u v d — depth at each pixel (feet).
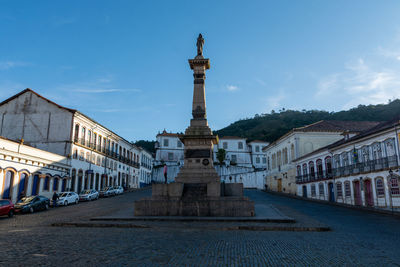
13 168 80.74
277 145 174.19
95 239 30.37
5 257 21.85
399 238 34.22
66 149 113.19
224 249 25.75
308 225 42.60
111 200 103.09
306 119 321.32
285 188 158.10
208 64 66.28
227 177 199.93
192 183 58.59
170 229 38.81
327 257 23.26
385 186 80.48
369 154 89.04
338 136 141.79
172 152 234.79
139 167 197.26
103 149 145.28
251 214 51.42
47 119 117.39
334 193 107.24
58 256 22.35
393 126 77.56
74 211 69.31
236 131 369.71
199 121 62.44
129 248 25.66
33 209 68.64
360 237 34.42
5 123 119.75
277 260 22.03
